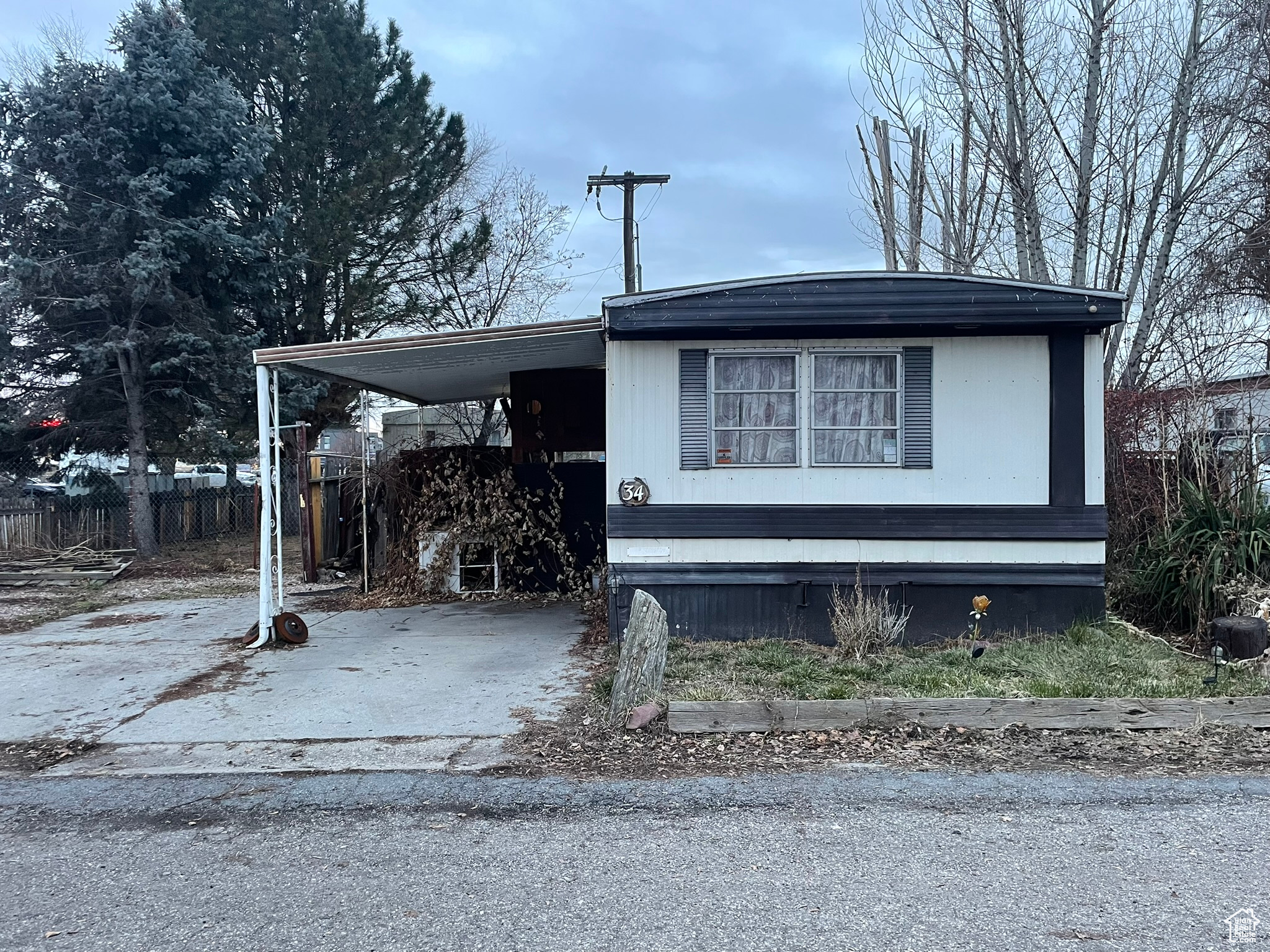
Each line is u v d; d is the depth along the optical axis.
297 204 18.80
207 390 16.02
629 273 17.98
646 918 3.44
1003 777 4.93
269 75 19.00
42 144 14.66
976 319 7.57
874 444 7.96
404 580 11.12
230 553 16.12
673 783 4.92
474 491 10.90
